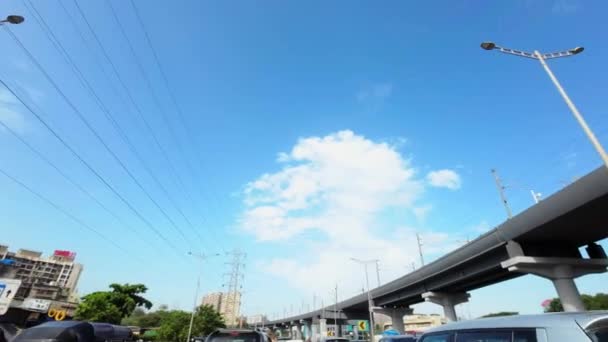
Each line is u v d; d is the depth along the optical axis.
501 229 30.11
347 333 94.31
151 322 98.06
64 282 111.31
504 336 4.11
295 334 142.62
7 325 18.64
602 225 25.42
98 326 18.17
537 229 26.20
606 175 19.70
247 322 141.50
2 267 41.22
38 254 111.38
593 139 14.87
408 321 124.31
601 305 69.19
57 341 10.23
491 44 17.91
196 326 67.31
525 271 28.33
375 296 69.44
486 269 35.09
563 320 3.58
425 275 47.09
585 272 28.17
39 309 36.25
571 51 17.27
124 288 69.69
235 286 106.12
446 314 47.31
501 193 40.31
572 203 22.30
